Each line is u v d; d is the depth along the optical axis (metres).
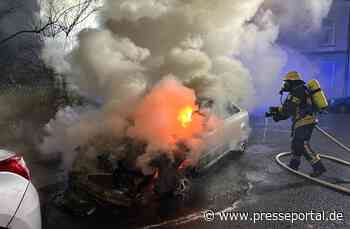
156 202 4.73
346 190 5.20
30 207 2.57
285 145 8.18
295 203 4.86
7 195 2.46
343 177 5.96
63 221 4.19
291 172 6.10
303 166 6.58
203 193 5.18
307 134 5.95
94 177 4.41
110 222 4.20
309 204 4.83
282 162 6.79
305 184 5.61
